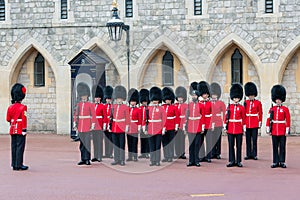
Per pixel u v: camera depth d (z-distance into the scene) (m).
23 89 11.41
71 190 9.23
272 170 11.08
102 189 9.29
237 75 17.66
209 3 17.47
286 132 11.37
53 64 18.36
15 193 9.05
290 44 17.00
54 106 18.67
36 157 13.04
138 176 10.48
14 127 11.23
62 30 18.28
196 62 16.39
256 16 17.17
